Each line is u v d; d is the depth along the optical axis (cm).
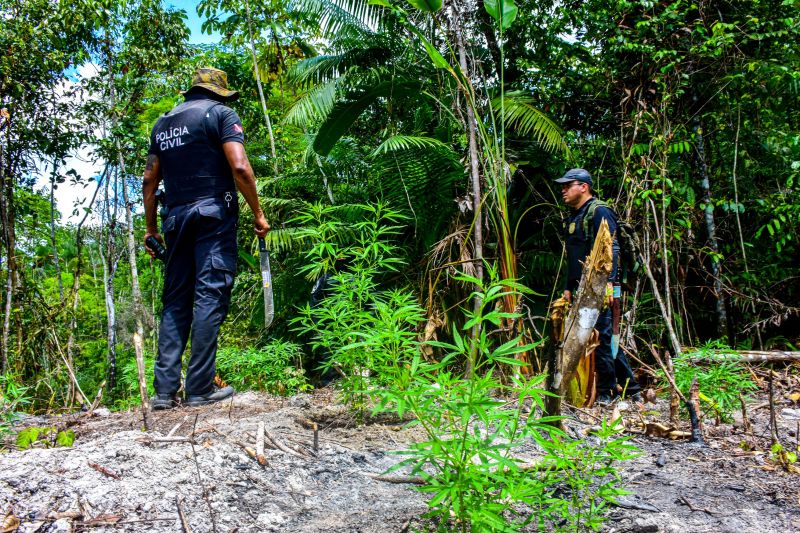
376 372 279
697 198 636
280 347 445
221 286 343
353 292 270
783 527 198
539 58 677
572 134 652
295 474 225
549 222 655
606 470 164
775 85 571
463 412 142
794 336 633
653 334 612
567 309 262
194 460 222
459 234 553
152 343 1173
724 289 596
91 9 834
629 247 434
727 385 344
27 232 1018
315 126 861
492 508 143
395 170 612
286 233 708
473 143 482
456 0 508
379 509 201
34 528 172
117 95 982
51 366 665
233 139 340
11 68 768
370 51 722
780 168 625
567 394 364
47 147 823
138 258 1379
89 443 242
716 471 257
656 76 563
